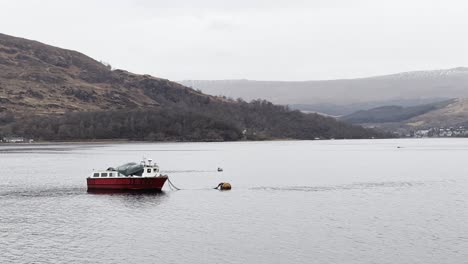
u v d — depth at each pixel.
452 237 76.19
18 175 171.38
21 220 90.25
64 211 99.06
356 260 65.44
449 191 128.38
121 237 77.38
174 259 66.19
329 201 111.31
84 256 67.44
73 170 191.00
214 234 79.06
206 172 188.25
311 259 65.94
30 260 65.56
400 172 187.25
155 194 121.94
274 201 111.38
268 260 65.62
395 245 72.00
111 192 124.38
